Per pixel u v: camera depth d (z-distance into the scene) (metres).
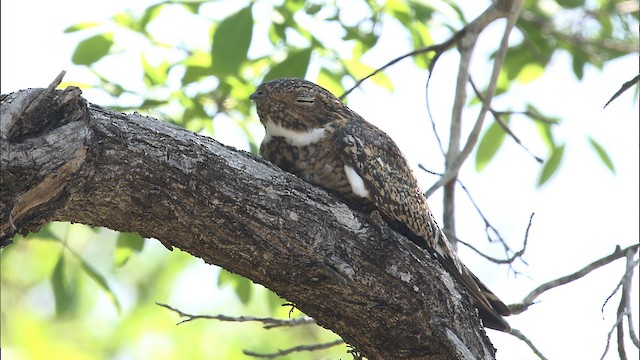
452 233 10.29
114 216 6.96
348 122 9.11
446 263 9.30
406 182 9.16
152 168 6.80
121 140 6.66
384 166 9.05
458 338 8.05
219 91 11.59
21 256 16.25
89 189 6.66
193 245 7.29
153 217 7.01
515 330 9.34
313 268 7.51
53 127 6.29
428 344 8.04
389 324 7.95
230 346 15.72
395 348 8.07
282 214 7.32
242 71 11.68
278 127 9.11
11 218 6.18
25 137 6.20
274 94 9.05
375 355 8.21
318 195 7.57
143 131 6.81
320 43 11.44
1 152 6.00
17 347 15.84
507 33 10.70
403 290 7.84
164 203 6.94
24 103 6.13
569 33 14.99
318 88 9.16
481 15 10.88
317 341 15.91
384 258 7.73
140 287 16.48
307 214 7.44
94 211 6.89
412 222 9.16
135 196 6.84
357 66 11.89
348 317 7.94
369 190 8.98
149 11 11.40
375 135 9.16
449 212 10.39
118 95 11.08
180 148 6.93
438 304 8.02
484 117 10.34
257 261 7.41
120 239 11.34
